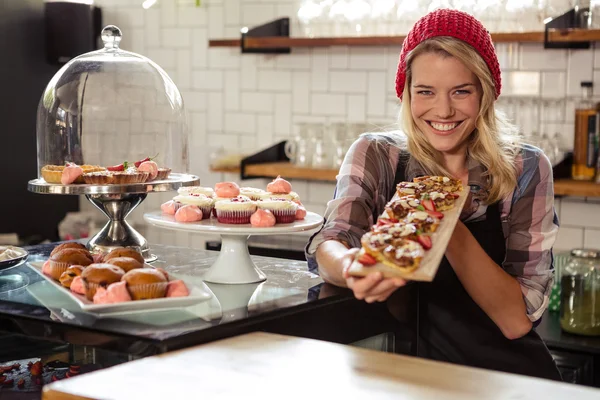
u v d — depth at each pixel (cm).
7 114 472
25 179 487
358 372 139
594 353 305
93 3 509
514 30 358
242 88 466
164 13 488
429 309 222
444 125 208
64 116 262
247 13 459
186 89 486
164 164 271
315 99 443
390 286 155
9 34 468
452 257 205
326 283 197
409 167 222
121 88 266
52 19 482
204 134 482
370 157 223
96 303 172
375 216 223
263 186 460
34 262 207
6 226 476
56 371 195
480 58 205
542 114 382
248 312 170
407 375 138
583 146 364
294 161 420
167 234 496
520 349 216
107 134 264
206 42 475
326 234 203
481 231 221
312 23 409
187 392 130
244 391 130
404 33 383
